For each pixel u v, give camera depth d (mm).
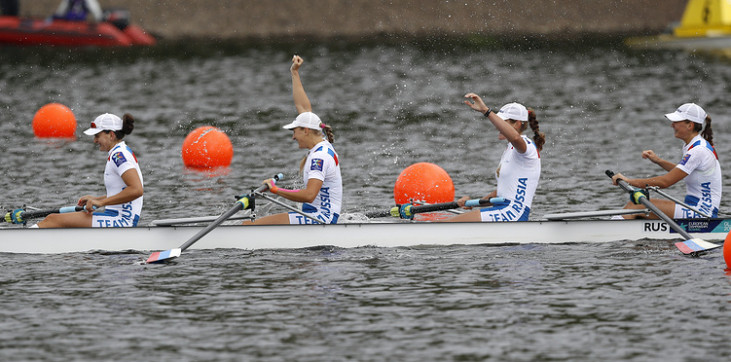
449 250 45000
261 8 180875
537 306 35625
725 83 121500
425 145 82312
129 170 44188
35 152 76938
